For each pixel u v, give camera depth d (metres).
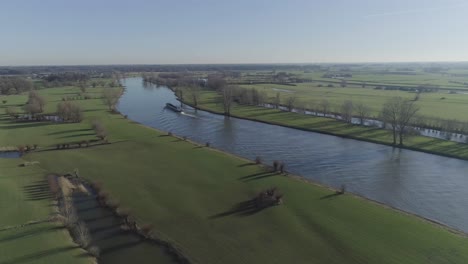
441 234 39.06
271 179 56.69
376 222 41.84
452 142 82.94
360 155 74.44
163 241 37.81
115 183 54.97
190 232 39.59
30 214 43.19
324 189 52.91
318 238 37.97
